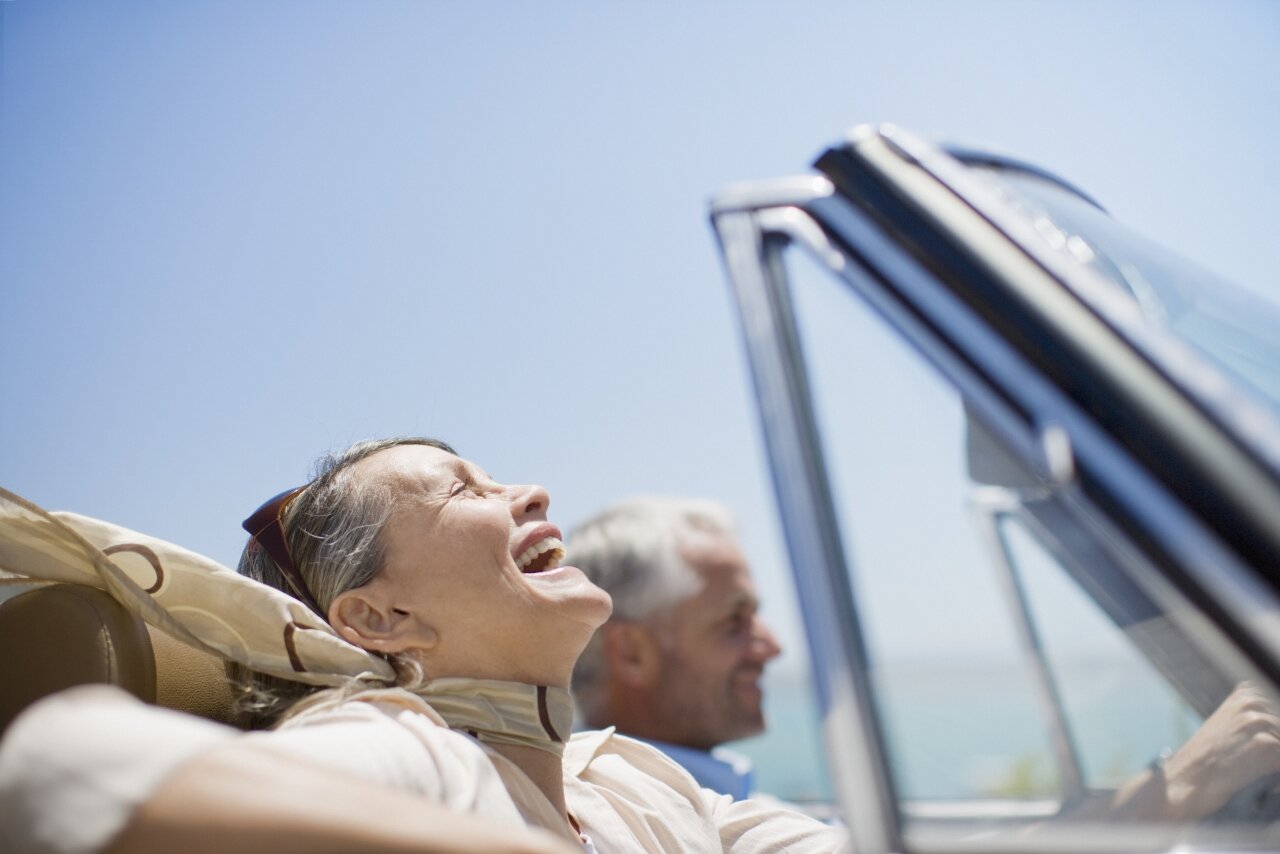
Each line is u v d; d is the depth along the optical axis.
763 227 1.10
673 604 2.66
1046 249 1.02
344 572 1.55
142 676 1.28
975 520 0.91
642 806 1.52
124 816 0.72
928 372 0.97
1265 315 1.26
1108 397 0.90
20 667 1.27
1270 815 0.83
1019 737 0.86
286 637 1.39
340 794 0.77
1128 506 0.85
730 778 2.52
